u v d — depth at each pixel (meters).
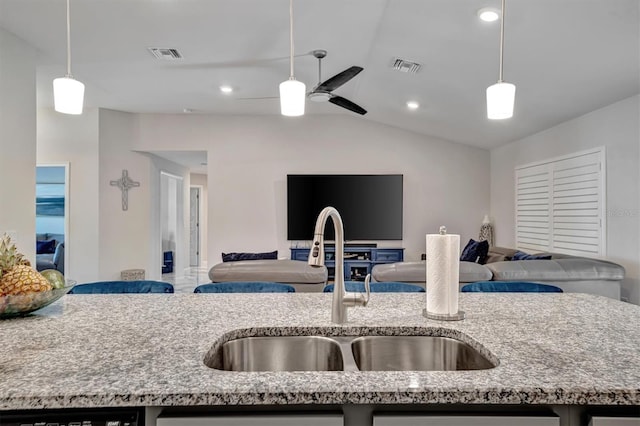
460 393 0.86
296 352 1.34
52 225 5.99
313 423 0.87
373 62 4.20
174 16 3.17
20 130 3.44
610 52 2.98
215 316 1.48
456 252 1.44
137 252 6.29
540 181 5.14
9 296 1.35
